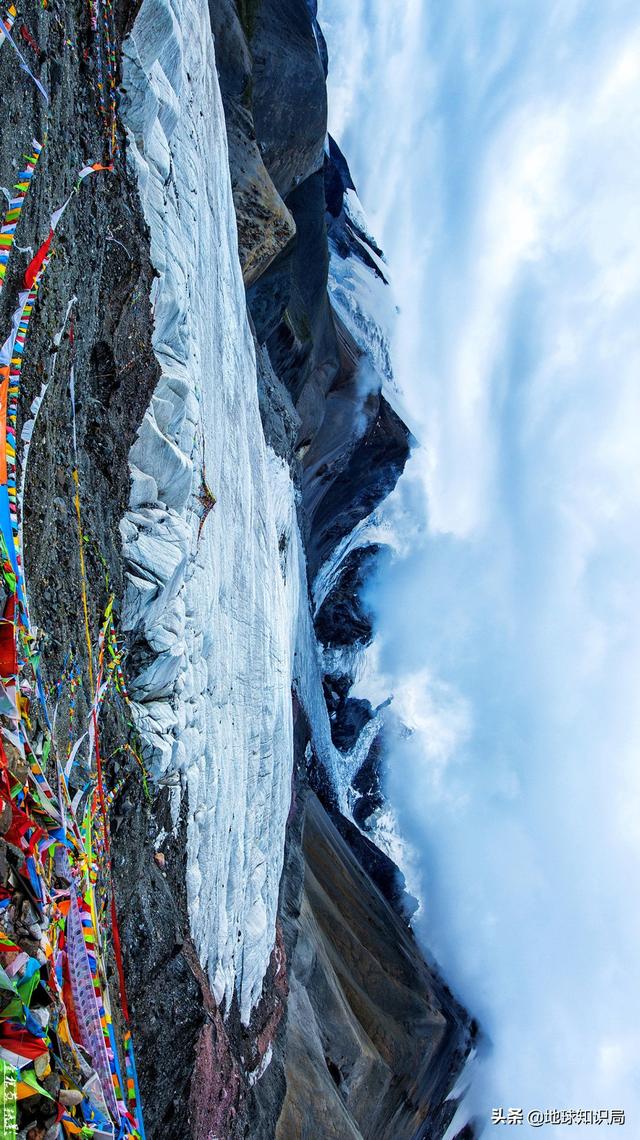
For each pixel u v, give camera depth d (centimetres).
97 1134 362
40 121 528
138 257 764
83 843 490
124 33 762
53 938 378
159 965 713
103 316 671
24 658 436
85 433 634
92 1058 385
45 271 529
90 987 408
